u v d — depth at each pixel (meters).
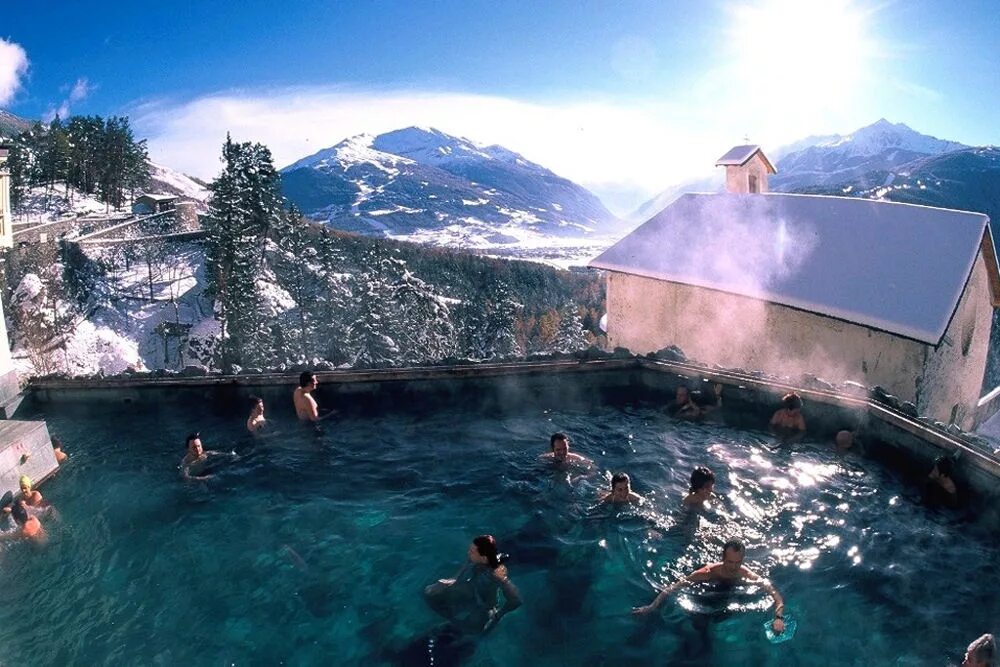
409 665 5.91
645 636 6.18
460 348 68.12
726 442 10.25
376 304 53.56
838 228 16.98
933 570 6.96
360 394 11.84
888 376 14.16
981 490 7.75
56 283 58.97
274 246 71.19
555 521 8.23
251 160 70.00
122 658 6.11
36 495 8.75
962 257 14.08
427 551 7.72
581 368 11.95
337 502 8.86
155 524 8.41
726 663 5.80
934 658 5.77
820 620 6.30
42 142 96.25
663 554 7.46
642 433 10.73
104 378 12.27
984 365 16.58
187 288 68.12
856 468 9.20
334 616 6.62
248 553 7.75
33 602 6.95
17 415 11.91
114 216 80.19
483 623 6.42
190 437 9.83
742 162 23.19
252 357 54.75
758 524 7.97
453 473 9.56
